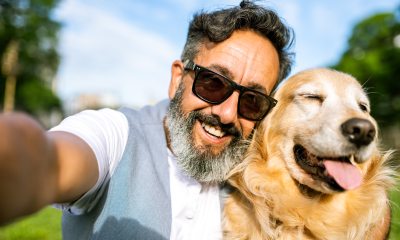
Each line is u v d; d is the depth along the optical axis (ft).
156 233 1.15
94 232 1.10
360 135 1.42
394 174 1.64
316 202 1.57
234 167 1.54
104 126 1.10
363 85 1.84
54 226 2.94
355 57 24.17
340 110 1.57
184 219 1.27
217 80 1.38
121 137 1.19
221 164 1.41
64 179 0.70
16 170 0.52
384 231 1.62
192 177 1.34
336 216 1.58
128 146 1.20
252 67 1.43
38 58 23.29
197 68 1.38
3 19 21.03
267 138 1.68
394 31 25.31
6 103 22.26
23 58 22.58
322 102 1.64
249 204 1.55
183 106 1.39
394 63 21.21
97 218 1.11
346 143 1.44
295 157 1.63
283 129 1.68
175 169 1.33
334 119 1.51
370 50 25.39
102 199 1.12
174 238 1.21
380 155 1.67
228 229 1.47
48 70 24.77
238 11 1.44
